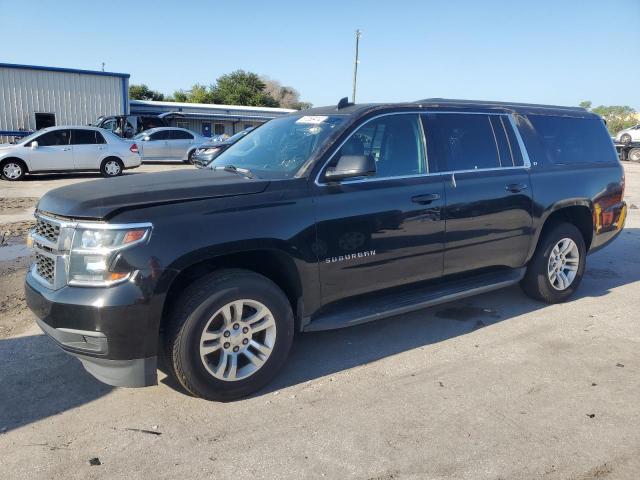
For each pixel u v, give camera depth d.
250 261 3.83
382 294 4.30
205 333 3.39
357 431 3.25
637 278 6.67
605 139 5.94
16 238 8.28
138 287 3.12
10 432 3.23
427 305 4.43
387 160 4.25
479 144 4.83
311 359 4.26
